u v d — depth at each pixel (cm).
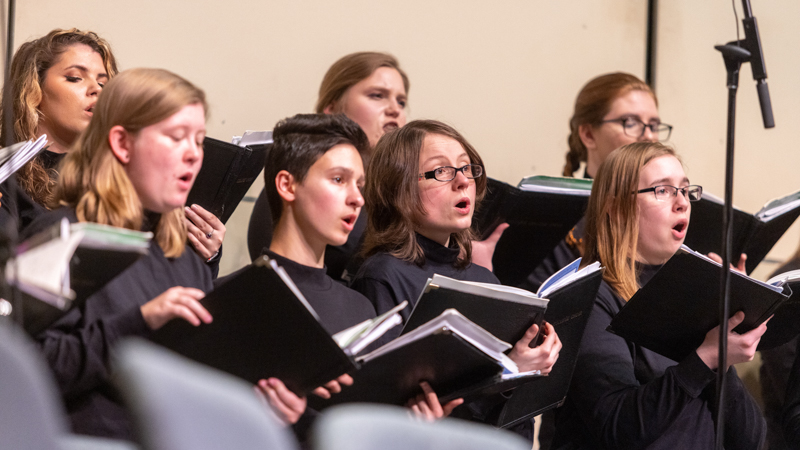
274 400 612
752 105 1783
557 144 1648
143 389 368
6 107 659
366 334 618
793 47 1817
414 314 661
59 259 503
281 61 1423
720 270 751
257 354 601
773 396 1104
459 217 857
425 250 863
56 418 423
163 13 1327
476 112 1586
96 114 668
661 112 1725
